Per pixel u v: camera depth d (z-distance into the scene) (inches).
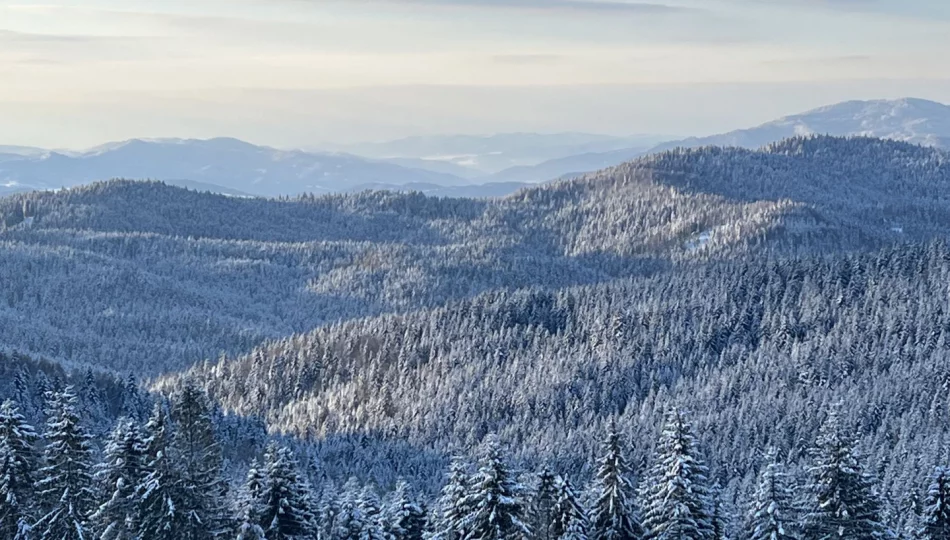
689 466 2122.3
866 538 2050.9
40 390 6752.0
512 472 2055.9
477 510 2034.9
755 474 6018.7
